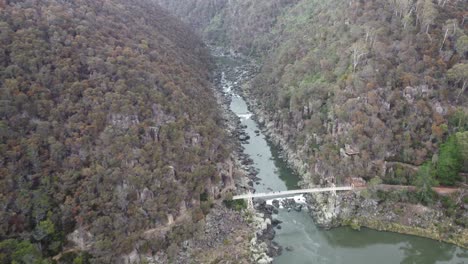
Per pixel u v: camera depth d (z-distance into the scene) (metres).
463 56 112.12
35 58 94.69
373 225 100.62
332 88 124.62
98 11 139.62
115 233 82.44
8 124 83.12
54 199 81.00
